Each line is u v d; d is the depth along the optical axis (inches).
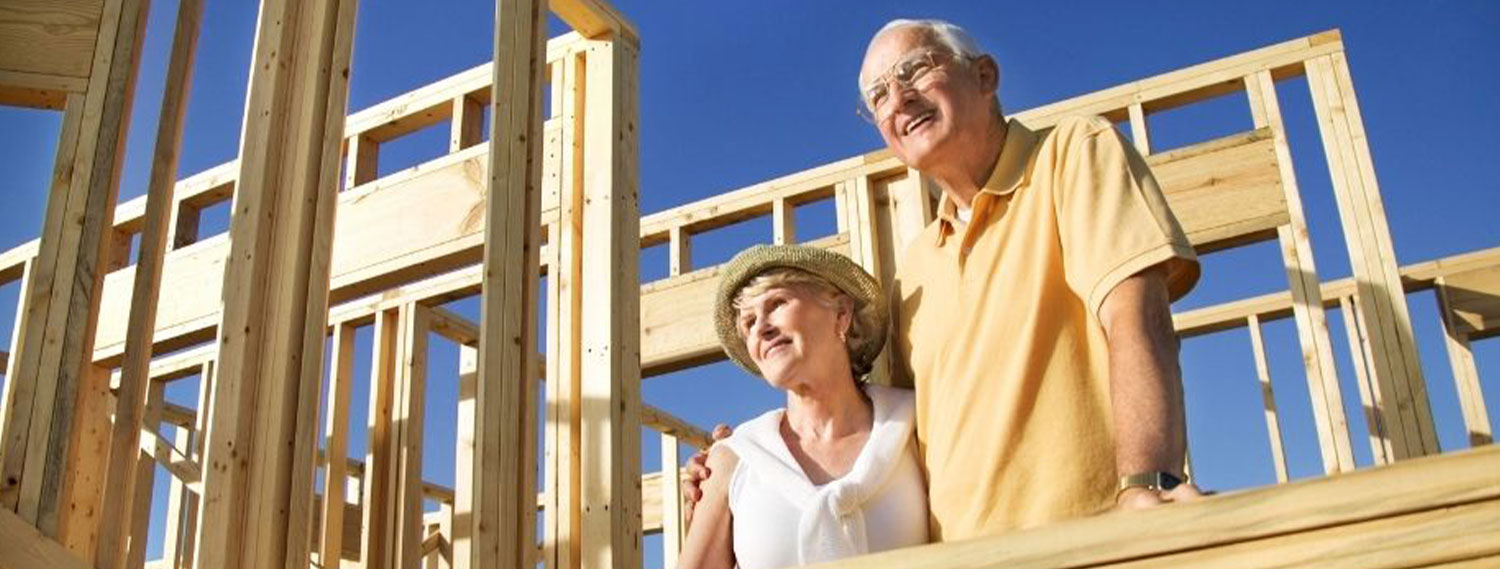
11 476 81.3
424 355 197.3
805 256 66.2
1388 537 18.3
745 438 63.7
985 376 58.0
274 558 87.2
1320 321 161.2
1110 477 53.9
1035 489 54.3
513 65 111.9
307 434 91.7
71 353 85.0
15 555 78.2
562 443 128.4
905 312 67.2
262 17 105.9
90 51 94.8
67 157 90.7
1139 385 47.9
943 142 63.2
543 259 148.5
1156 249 50.9
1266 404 213.5
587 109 146.6
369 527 189.0
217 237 186.1
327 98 103.3
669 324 186.9
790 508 58.2
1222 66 173.6
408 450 189.3
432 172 163.9
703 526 63.1
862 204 179.0
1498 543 17.7
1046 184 59.3
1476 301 221.8
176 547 211.2
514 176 107.4
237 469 89.2
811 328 64.1
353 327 207.5
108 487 134.6
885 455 59.2
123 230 200.5
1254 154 165.9
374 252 163.3
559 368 133.1
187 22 98.8
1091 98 178.7
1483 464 18.1
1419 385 154.1
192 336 183.5
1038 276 57.9
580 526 125.2
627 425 127.4
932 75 64.1
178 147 96.7
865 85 67.6
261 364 93.4
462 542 187.5
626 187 141.0
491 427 97.7
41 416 83.0
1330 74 171.6
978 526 54.7
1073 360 56.5
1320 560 18.6
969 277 61.8
